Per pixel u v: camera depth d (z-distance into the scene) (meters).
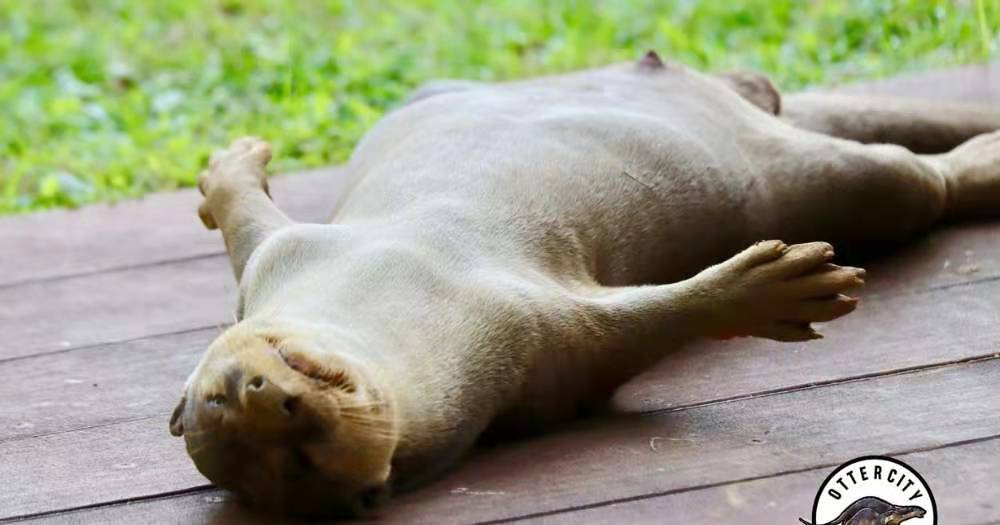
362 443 5.94
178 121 13.55
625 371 7.05
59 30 16.94
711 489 6.35
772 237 8.45
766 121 8.82
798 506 6.16
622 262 7.79
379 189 7.69
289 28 15.95
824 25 14.23
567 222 7.53
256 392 5.71
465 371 6.62
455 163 7.72
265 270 7.04
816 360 7.55
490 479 6.62
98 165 12.49
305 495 6.13
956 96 11.30
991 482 6.19
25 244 10.54
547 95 8.56
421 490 6.57
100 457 7.32
